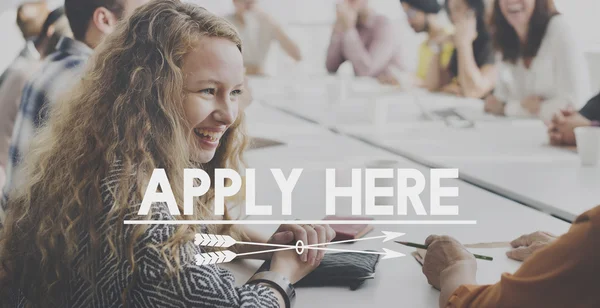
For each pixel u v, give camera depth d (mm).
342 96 3408
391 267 1225
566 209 1579
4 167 1939
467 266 1059
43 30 2086
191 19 999
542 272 815
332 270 1136
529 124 2904
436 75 3781
